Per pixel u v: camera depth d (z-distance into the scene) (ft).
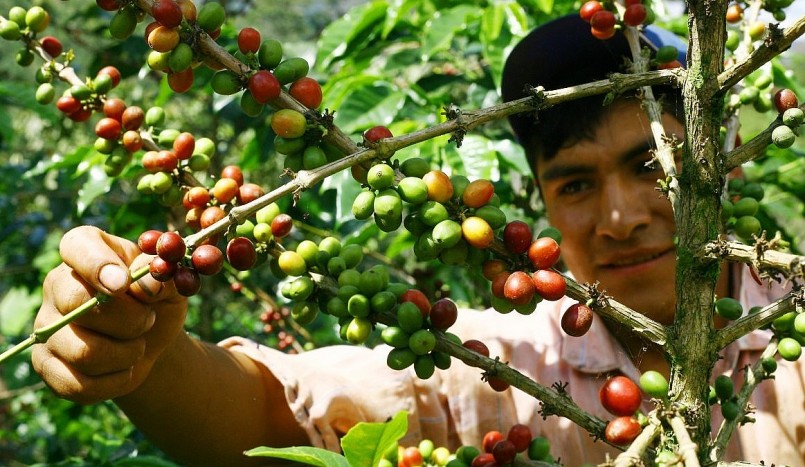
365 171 4.48
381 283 4.58
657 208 6.88
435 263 11.18
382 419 6.95
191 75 4.51
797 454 6.49
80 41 17.98
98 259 4.12
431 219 4.13
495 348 7.59
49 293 4.62
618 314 4.19
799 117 4.05
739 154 4.19
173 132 5.33
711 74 4.14
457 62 11.23
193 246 3.98
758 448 6.49
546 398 4.29
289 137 4.30
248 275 12.25
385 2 10.48
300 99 4.47
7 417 20.40
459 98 12.07
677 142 4.66
